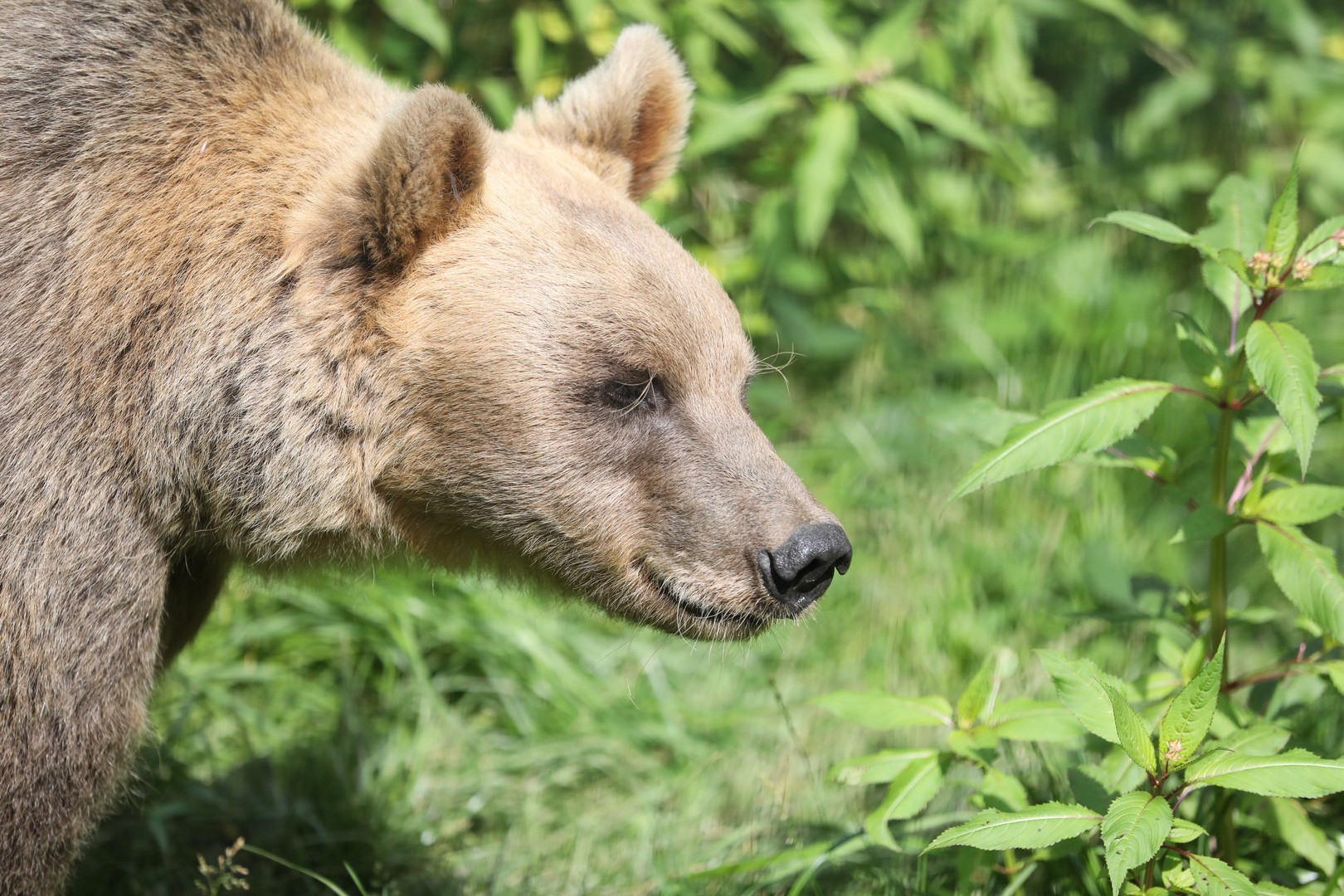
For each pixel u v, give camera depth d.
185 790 7.33
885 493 9.75
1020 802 5.24
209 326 5.34
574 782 7.86
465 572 6.25
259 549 5.65
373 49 9.64
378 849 7.03
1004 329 10.76
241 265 5.39
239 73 5.70
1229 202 5.83
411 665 8.23
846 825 6.83
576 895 6.78
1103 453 5.93
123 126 5.42
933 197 11.45
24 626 5.03
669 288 5.56
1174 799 4.73
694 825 7.25
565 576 5.83
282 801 7.25
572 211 5.64
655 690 8.34
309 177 5.54
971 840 4.65
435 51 9.85
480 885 6.88
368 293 5.41
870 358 10.88
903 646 8.54
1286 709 6.03
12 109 5.33
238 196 5.47
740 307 10.43
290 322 5.38
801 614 5.67
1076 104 12.70
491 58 10.34
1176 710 4.62
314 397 5.41
